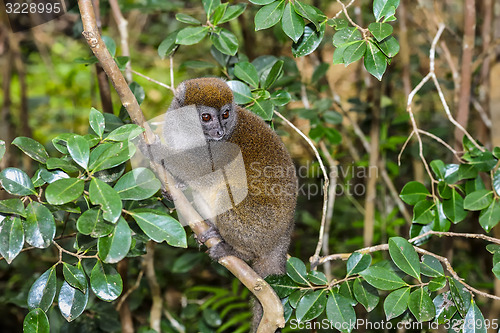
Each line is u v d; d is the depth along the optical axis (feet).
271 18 13.79
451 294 12.94
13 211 11.51
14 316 25.41
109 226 11.37
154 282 22.13
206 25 16.01
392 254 13.21
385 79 28.14
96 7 19.98
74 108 35.40
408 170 29.91
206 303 24.06
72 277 12.34
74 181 11.24
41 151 12.65
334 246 28.94
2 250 11.60
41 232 11.75
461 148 19.74
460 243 28.48
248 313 23.25
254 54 28.53
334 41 13.83
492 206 14.89
